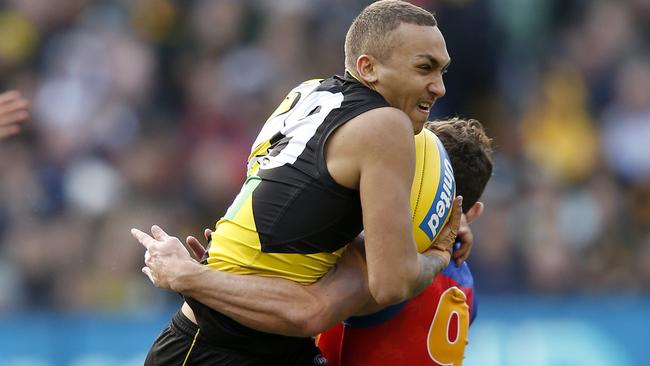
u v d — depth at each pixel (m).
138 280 28.62
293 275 12.18
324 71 32.69
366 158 11.77
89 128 31.03
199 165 30.72
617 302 27.42
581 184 32.69
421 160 12.80
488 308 27.03
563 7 35.47
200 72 32.31
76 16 33.22
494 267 28.97
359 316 13.49
